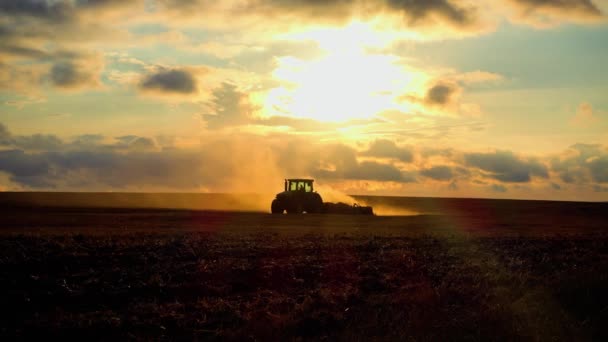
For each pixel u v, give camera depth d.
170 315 15.03
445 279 20.08
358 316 13.99
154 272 20.34
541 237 35.03
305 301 15.82
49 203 100.50
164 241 28.48
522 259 25.75
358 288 19.00
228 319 14.73
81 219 54.19
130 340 13.16
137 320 14.59
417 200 153.00
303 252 25.86
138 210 81.12
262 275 20.36
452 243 31.00
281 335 13.19
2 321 14.66
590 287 15.61
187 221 51.81
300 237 32.81
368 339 12.33
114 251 24.72
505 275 20.55
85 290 17.86
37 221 50.50
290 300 16.83
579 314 13.82
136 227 43.28
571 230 48.28
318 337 12.91
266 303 16.67
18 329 13.87
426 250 28.11
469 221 61.38
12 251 23.75
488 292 16.84
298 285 19.48
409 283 20.14
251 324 13.73
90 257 22.98
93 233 34.09
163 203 112.25
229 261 22.78
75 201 111.19
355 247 27.91
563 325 12.81
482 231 44.53
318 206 66.44
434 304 14.80
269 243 28.94
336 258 24.30
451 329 12.51
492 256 26.55
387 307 14.75
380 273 21.56
